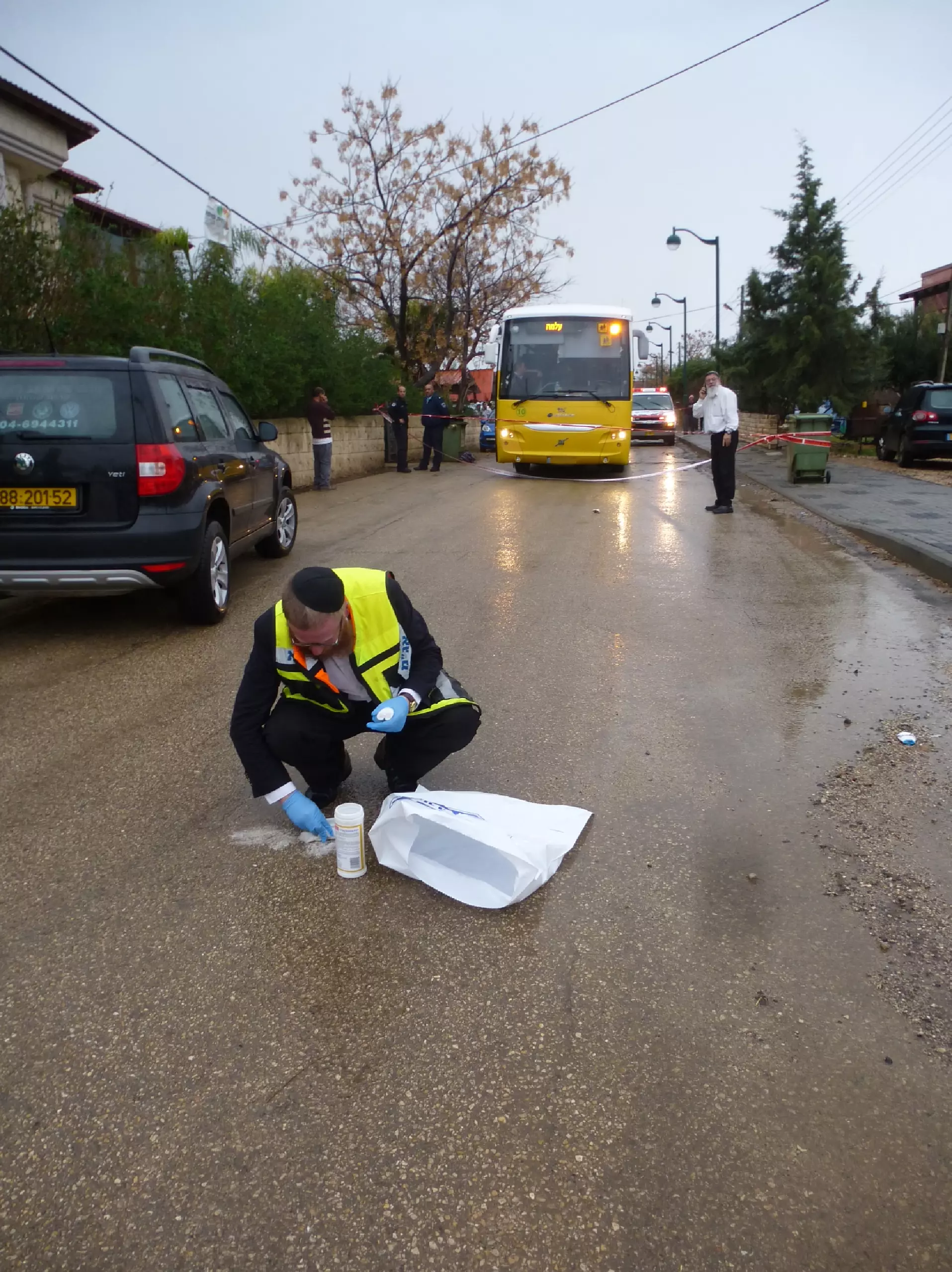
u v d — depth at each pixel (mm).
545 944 2936
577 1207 2033
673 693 5207
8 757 4398
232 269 14430
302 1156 2166
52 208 17000
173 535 5953
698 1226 1989
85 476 5828
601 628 6578
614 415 17062
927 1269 1900
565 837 3463
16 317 10250
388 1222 2004
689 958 2861
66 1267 1907
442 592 7707
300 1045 2514
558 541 10250
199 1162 2152
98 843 3576
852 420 26578
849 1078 2385
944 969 2799
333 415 15664
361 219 25281
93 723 4816
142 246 13367
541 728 4695
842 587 7754
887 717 4781
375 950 2914
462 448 23328
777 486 14914
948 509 11820
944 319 29688
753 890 3229
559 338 17188
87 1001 2688
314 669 3293
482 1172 2123
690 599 7410
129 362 5992
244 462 7492
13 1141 2207
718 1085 2365
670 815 3773
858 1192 2066
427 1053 2482
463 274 27062
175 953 2906
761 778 4102
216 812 3836
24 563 5871
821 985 2734
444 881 3227
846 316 24484
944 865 3373
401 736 3633
